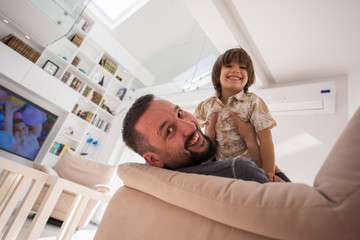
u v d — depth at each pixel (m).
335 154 0.36
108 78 5.17
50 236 1.96
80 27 4.43
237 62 1.13
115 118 5.22
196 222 0.47
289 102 2.82
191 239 0.46
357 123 0.36
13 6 2.96
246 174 0.53
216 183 0.47
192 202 0.47
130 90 5.34
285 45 2.74
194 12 2.46
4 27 3.61
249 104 1.06
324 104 2.67
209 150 0.67
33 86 3.70
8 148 3.60
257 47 2.87
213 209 0.43
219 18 2.44
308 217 0.32
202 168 0.59
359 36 2.37
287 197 0.36
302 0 2.19
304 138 2.80
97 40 4.73
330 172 0.35
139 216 0.56
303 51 2.75
